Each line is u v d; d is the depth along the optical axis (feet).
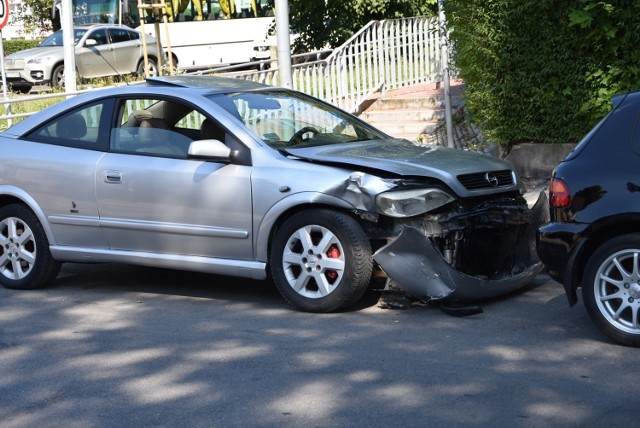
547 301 24.07
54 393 19.13
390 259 22.65
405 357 20.34
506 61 35.09
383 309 23.88
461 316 23.03
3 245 27.37
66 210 26.37
